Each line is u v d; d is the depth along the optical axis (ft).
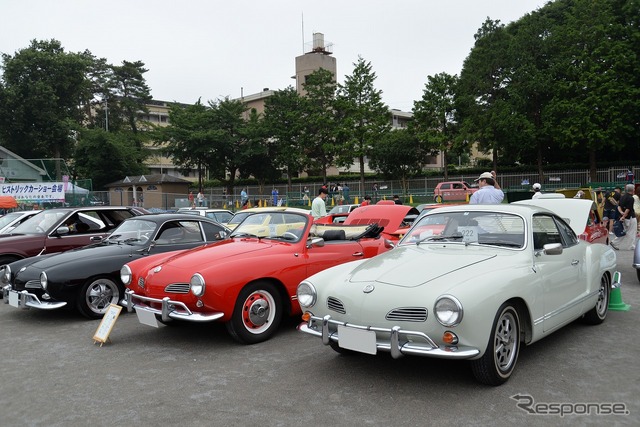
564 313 16.75
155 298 18.67
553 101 111.04
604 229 30.40
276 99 158.40
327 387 14.29
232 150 157.58
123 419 12.62
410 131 142.41
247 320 18.81
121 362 17.34
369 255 23.03
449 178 139.54
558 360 16.02
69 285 22.99
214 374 15.75
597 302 19.94
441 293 12.91
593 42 109.19
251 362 16.79
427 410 12.51
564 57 112.68
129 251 24.71
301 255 20.44
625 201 42.78
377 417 12.22
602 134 104.58
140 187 160.04
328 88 144.25
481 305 12.81
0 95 145.28
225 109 156.15
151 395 14.17
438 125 132.46
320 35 212.84
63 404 13.74
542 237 16.70
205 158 156.35
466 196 116.47
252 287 18.85
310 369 15.88
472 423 11.77
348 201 123.24
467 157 213.25
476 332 12.70
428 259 15.40
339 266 16.92
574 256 17.90
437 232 17.66
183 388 14.64
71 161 175.32
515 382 14.21
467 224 17.24
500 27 125.08
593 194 51.78
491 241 16.26
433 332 12.78
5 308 27.48
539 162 121.70
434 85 129.59
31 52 151.74
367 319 13.69
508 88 116.57
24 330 22.45
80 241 31.07
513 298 14.15
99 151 165.48
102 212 32.76
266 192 163.32
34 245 29.45
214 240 26.96
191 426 12.08
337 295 14.62
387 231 30.68
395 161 142.92
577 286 17.79
